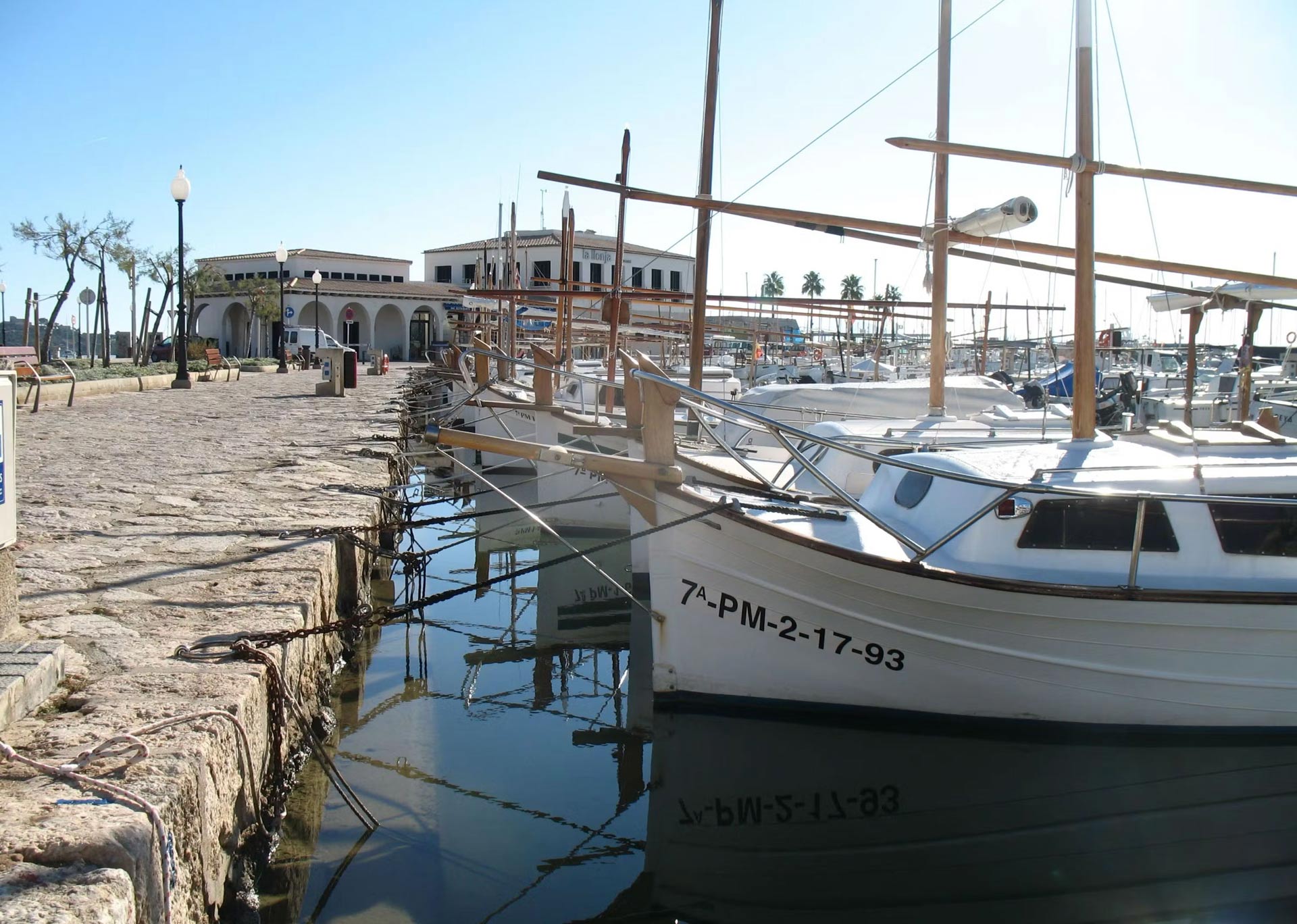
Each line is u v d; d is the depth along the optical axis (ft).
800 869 19.38
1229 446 27.71
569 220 64.95
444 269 250.98
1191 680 23.26
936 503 25.77
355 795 20.90
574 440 48.88
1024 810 21.80
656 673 26.37
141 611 20.67
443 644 34.58
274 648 18.92
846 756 24.68
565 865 19.27
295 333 199.93
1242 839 20.40
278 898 17.43
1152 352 105.19
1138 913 17.94
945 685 24.40
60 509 31.14
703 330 43.19
